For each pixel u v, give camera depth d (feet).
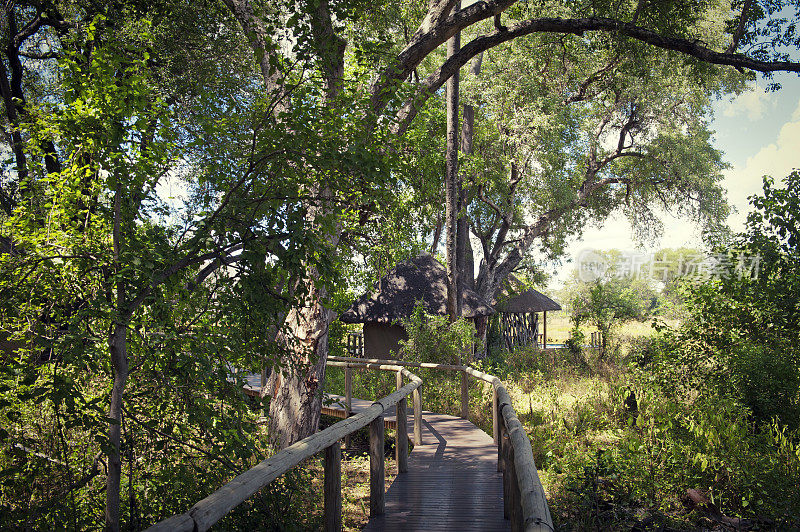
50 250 14.49
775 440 27.89
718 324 36.06
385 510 18.31
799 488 22.98
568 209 86.07
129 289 14.11
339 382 53.52
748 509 23.15
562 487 25.13
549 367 66.80
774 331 35.65
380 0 36.29
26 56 49.37
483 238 88.38
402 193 49.52
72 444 15.65
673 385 35.91
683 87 87.97
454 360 48.49
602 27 41.34
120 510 15.43
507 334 93.50
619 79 80.02
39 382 14.44
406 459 23.29
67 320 14.28
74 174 14.60
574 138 82.38
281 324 16.08
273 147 15.75
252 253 14.32
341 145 15.92
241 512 15.29
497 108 76.18
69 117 13.84
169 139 15.64
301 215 15.21
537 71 77.41
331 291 16.47
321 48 17.16
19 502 13.43
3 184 20.35
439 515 17.62
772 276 35.91
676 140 93.04
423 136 42.37
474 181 75.20
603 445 30.53
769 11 44.19
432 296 69.15
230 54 46.21
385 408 18.48
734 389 33.42
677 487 24.80
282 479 17.40
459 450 26.89
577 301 84.38
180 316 15.89
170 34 43.32
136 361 15.93
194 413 15.17
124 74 14.07
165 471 15.80
